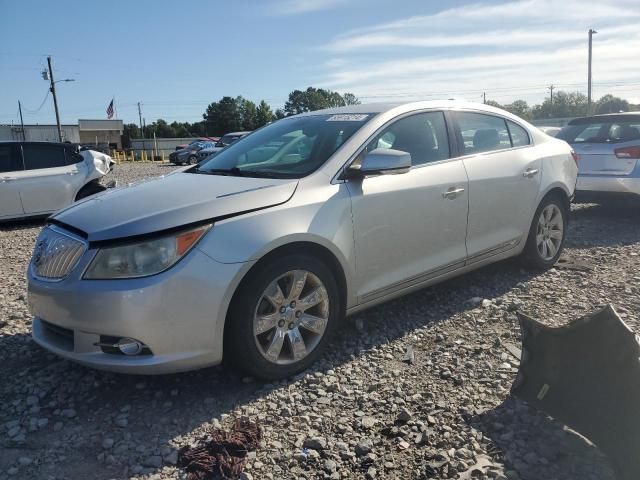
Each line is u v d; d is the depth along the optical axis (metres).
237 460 2.70
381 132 4.10
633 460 2.40
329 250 3.59
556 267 5.63
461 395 3.25
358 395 3.29
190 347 3.12
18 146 10.22
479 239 4.67
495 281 5.21
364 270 3.83
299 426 3.01
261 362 3.35
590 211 8.99
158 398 3.35
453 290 4.98
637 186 7.45
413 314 4.48
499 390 3.28
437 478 2.56
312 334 3.61
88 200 3.78
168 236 3.08
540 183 5.19
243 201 3.35
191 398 3.33
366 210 3.79
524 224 5.09
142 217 3.16
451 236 4.40
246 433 2.91
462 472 2.58
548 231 5.47
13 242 8.52
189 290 3.06
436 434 2.89
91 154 10.97
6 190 9.90
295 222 3.42
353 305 3.84
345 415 3.10
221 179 3.82
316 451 2.79
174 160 36.78
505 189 4.82
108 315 3.02
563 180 5.44
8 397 3.41
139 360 3.06
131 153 52.06
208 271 3.10
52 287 3.21
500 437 2.84
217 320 3.16
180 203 3.29
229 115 105.56
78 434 3.01
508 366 3.56
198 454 2.75
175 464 2.74
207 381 3.52
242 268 3.18
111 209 3.38
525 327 2.99
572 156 5.72
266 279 3.29
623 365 2.57
